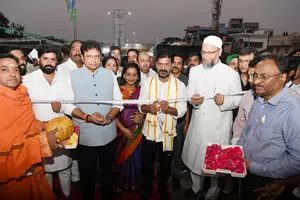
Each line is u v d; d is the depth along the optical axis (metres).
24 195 2.31
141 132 3.28
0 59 2.11
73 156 3.51
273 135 1.87
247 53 3.26
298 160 1.69
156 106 2.74
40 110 2.80
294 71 2.27
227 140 3.05
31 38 25.48
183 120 3.76
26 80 2.81
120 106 2.98
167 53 2.85
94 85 2.82
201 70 3.06
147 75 4.24
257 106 2.05
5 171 2.12
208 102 2.96
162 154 3.05
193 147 3.12
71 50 3.84
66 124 2.34
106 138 2.87
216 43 2.81
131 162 3.37
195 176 3.22
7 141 2.08
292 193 2.18
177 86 2.97
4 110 2.08
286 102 1.81
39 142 2.29
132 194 3.40
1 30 22.53
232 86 2.91
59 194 3.35
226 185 3.34
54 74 2.94
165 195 3.18
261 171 1.91
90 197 2.98
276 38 25.77
